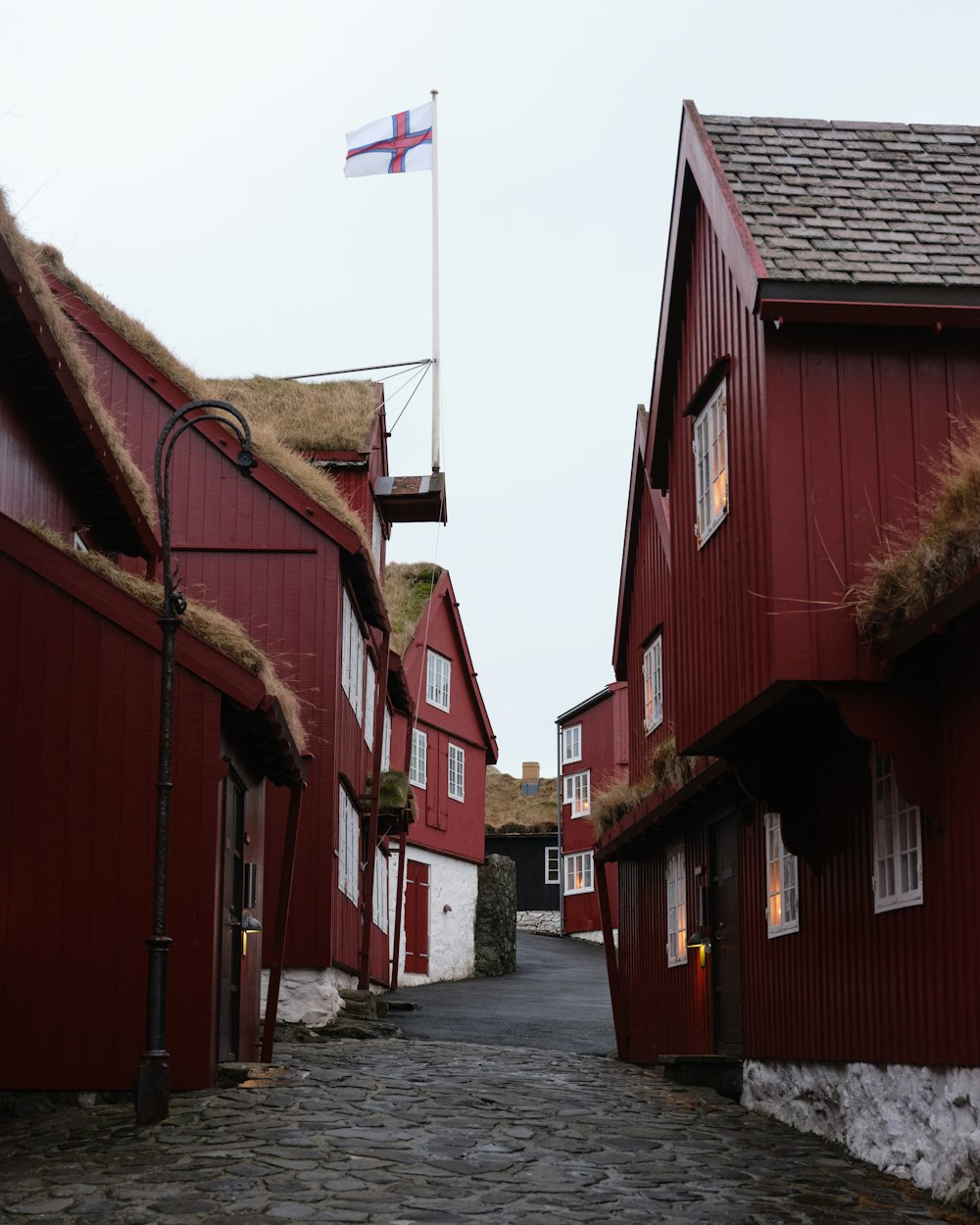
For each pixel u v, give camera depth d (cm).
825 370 1027
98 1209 765
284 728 1267
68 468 1377
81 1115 1054
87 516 1463
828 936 1134
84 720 1152
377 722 2228
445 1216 761
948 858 925
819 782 1166
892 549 991
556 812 5275
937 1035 931
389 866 3055
